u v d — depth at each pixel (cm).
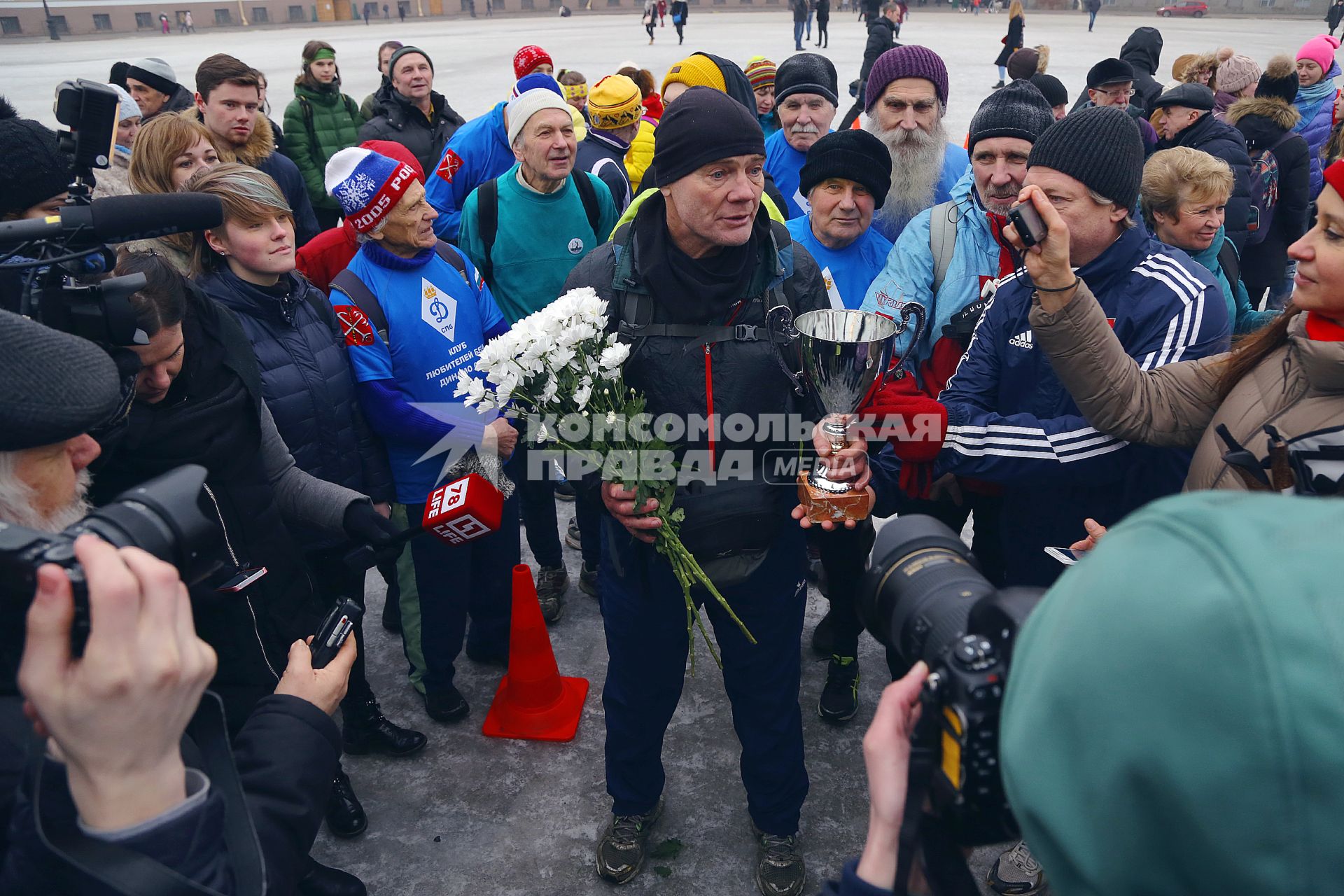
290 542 192
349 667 125
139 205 129
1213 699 40
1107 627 45
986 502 256
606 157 458
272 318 228
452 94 1661
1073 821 46
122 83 489
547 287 329
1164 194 297
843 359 171
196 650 71
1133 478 192
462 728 285
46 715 68
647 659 207
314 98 596
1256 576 41
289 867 101
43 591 65
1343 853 39
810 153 278
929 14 4312
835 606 266
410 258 254
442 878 231
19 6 4569
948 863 73
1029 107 244
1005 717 52
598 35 3394
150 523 80
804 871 226
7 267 119
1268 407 141
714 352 183
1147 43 690
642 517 179
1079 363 165
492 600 302
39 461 89
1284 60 516
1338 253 122
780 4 5209
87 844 72
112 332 121
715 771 264
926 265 263
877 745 76
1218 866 42
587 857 237
